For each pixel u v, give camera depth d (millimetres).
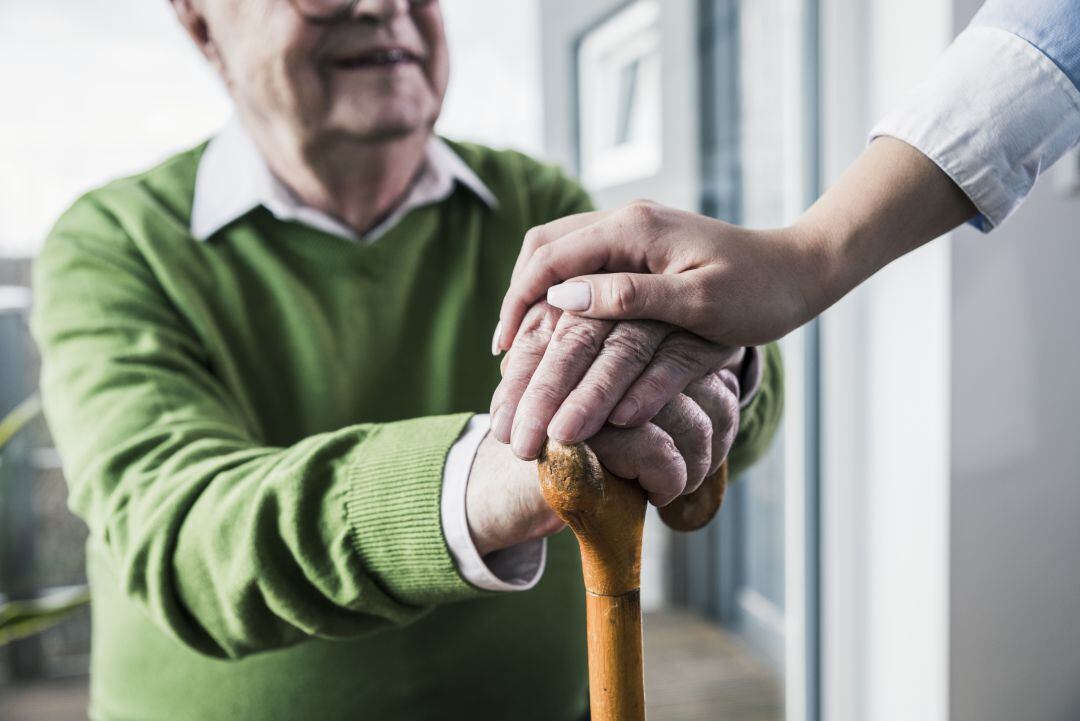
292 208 764
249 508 496
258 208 765
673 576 1322
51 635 1105
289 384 773
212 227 745
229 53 733
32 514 1077
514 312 477
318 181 759
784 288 449
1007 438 1209
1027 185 498
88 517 595
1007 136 481
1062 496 1243
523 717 823
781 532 1374
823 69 1297
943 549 1198
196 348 710
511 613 796
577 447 382
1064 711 1273
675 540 1319
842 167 1301
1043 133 486
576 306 429
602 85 1136
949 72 498
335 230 777
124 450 580
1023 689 1251
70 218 732
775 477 1369
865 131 1295
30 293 1000
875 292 1283
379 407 801
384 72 735
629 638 391
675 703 1336
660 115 1191
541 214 876
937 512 1204
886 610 1311
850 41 1276
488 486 453
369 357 793
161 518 526
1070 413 1238
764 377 673
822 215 480
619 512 384
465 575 474
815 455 1373
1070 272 1217
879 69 1255
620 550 387
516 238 847
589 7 1112
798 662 1385
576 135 1124
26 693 1100
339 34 712
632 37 1145
